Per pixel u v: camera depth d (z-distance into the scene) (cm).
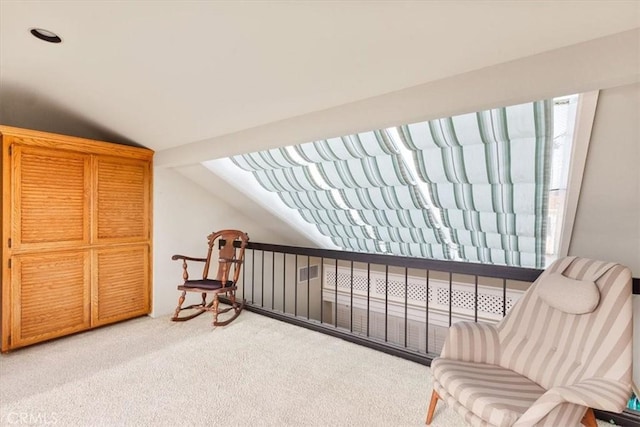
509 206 257
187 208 398
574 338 161
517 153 212
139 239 358
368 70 179
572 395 124
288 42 168
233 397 216
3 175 269
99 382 234
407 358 272
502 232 292
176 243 389
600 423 189
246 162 338
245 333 328
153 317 370
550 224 261
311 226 447
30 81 242
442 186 274
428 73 173
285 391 224
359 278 491
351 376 245
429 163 252
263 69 195
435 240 360
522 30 137
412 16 139
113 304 338
